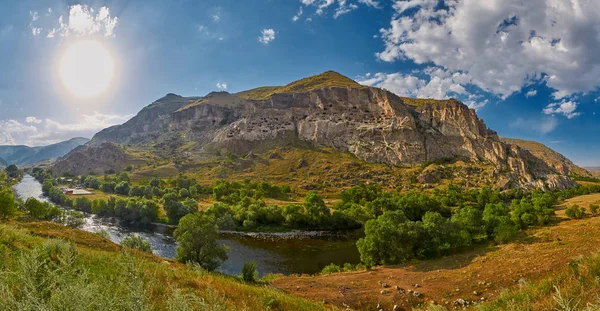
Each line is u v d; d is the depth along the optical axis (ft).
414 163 602.03
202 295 40.04
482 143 620.90
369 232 149.69
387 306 85.66
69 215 248.93
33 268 17.99
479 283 93.04
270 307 47.96
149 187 421.18
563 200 374.02
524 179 517.55
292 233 259.19
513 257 116.47
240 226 271.28
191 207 305.32
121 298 18.78
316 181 506.07
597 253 44.09
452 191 407.23
